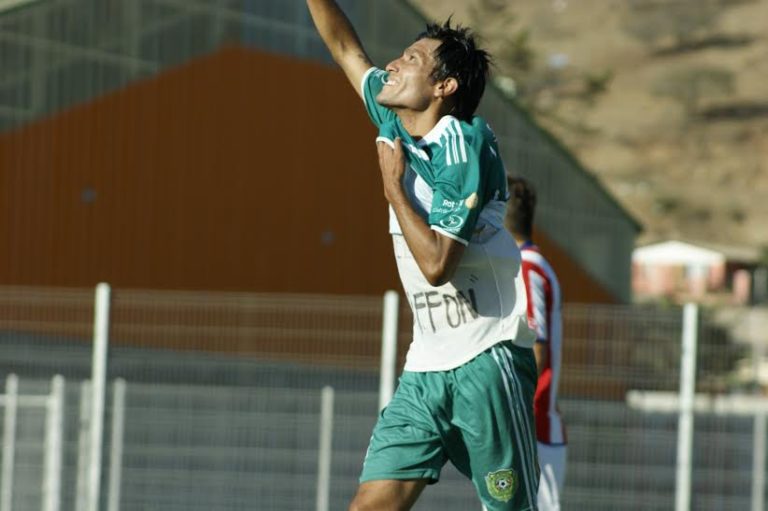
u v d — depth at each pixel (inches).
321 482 1921.8
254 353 2662.4
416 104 735.1
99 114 3430.1
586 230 4286.4
